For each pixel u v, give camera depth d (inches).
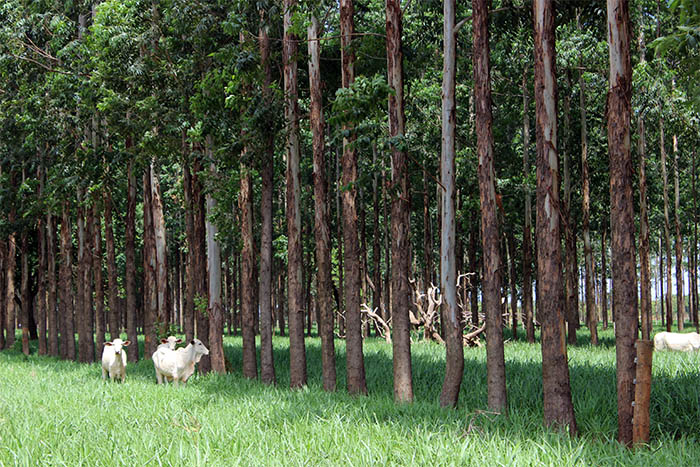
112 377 634.2
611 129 328.5
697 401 377.4
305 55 636.1
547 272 346.3
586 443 304.5
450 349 429.4
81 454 289.9
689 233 1476.4
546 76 354.3
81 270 987.3
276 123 598.9
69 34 853.8
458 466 260.2
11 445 317.7
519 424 343.9
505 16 616.4
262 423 361.4
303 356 573.9
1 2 857.5
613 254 324.5
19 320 2279.8
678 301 1409.9
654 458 276.8
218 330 722.2
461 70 1035.9
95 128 948.6
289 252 585.0
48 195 947.3
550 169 350.9
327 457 278.5
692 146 1136.2
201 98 612.1
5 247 1422.2
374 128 459.2
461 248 1346.0
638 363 311.0
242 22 599.2
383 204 1402.6
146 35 698.2
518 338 1204.5
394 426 333.1
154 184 915.4
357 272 522.0
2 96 975.6
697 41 301.0
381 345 1012.5
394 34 478.0
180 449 280.1
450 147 442.9
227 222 679.1
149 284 913.5
